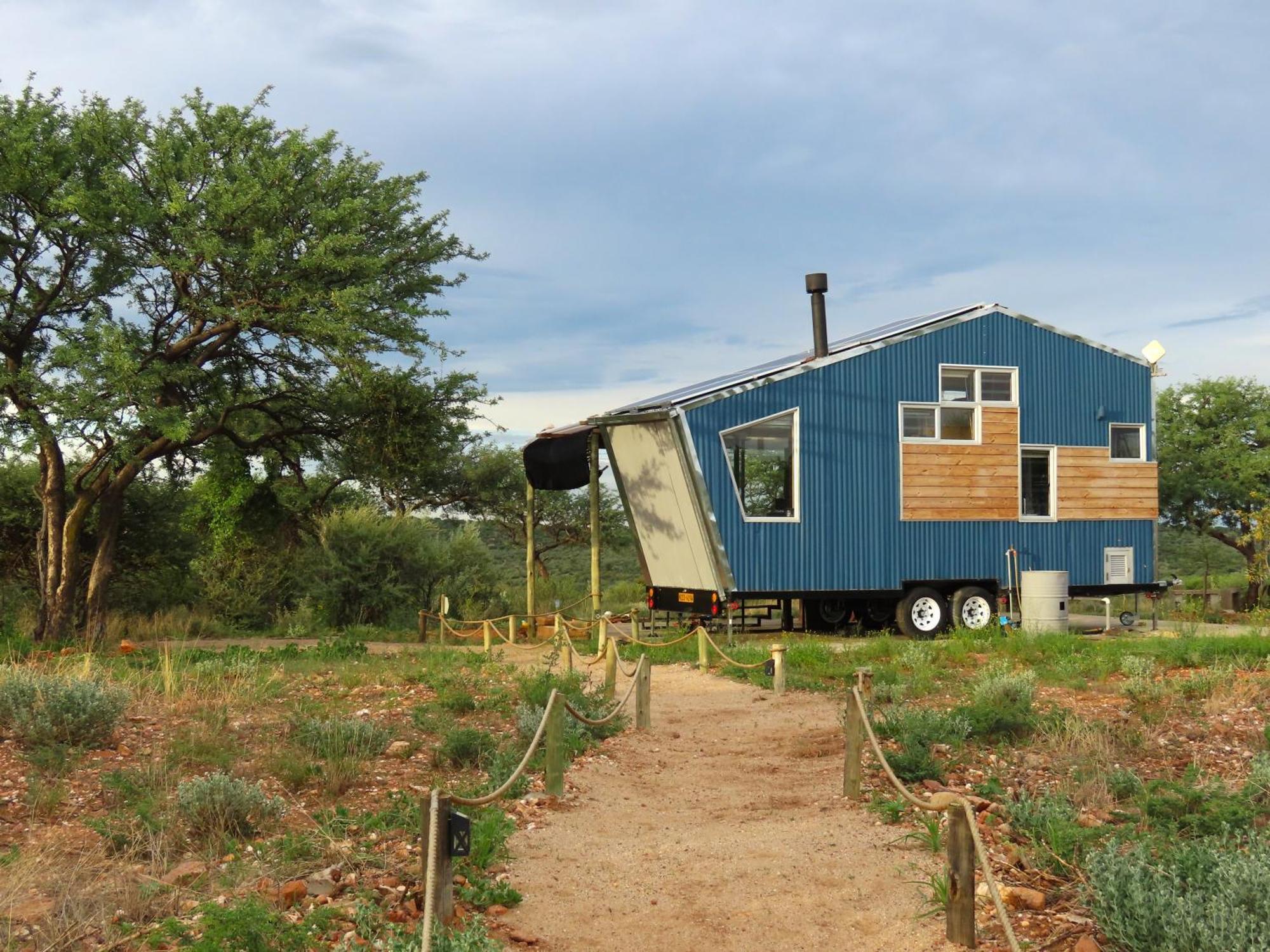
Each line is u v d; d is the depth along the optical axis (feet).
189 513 100.12
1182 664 50.42
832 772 30.40
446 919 17.85
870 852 22.36
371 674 48.29
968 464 73.92
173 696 40.63
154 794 26.35
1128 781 25.93
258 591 93.50
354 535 94.02
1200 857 18.21
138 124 73.82
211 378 81.66
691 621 78.84
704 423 67.46
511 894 19.45
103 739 32.32
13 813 25.11
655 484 71.51
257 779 28.86
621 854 22.67
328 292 71.41
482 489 137.80
